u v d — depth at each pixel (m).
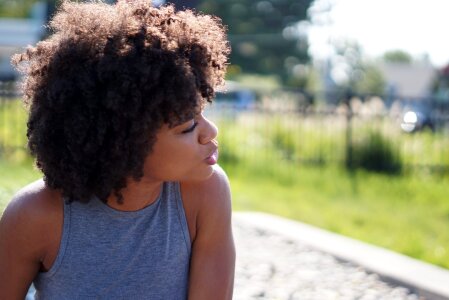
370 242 5.96
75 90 1.50
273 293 4.12
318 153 11.12
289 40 48.47
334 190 9.20
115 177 1.54
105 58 1.50
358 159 10.95
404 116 11.38
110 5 1.68
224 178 1.79
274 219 6.25
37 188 1.64
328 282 4.38
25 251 1.64
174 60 1.52
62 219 1.62
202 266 1.76
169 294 1.71
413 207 8.17
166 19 1.61
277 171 10.20
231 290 1.81
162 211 1.69
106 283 1.64
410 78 63.59
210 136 1.62
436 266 4.95
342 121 11.20
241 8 47.53
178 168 1.59
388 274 4.43
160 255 1.68
